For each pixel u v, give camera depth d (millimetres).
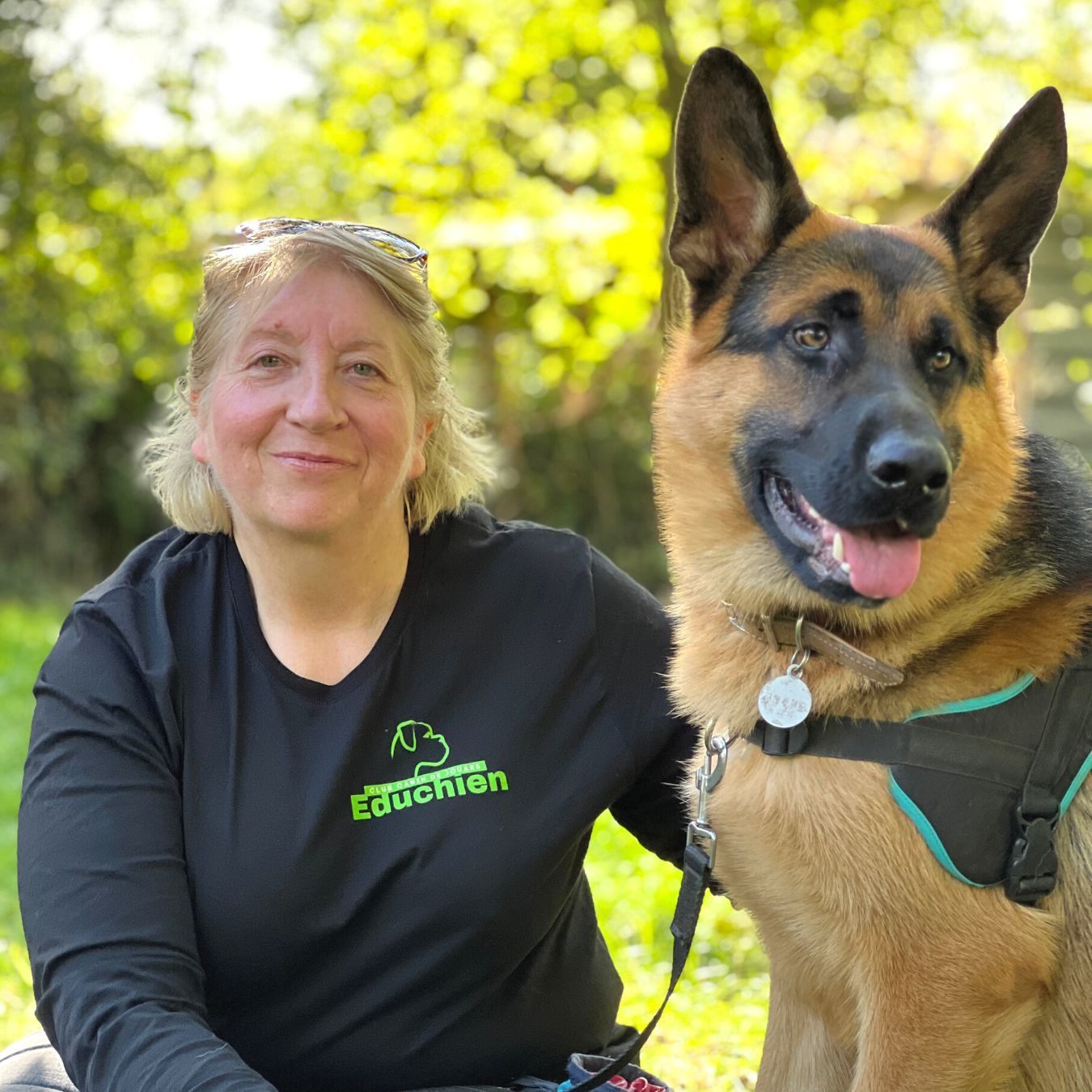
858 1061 2695
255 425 2598
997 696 2596
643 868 5289
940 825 2531
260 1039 2648
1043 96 2877
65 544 16141
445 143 10586
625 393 15336
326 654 2719
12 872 5445
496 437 15320
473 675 2746
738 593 2865
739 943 4695
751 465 2834
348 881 2598
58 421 15406
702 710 2828
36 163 11492
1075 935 2623
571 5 9242
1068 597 2699
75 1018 2385
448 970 2646
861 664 2623
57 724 2631
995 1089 2668
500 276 12773
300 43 10531
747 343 2859
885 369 2688
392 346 2719
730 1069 3762
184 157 11234
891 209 12477
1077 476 2986
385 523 2719
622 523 15930
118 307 12609
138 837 2529
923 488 2510
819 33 9031
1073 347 14195
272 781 2611
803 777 2629
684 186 2910
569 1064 2709
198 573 2791
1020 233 2928
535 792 2701
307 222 2773
